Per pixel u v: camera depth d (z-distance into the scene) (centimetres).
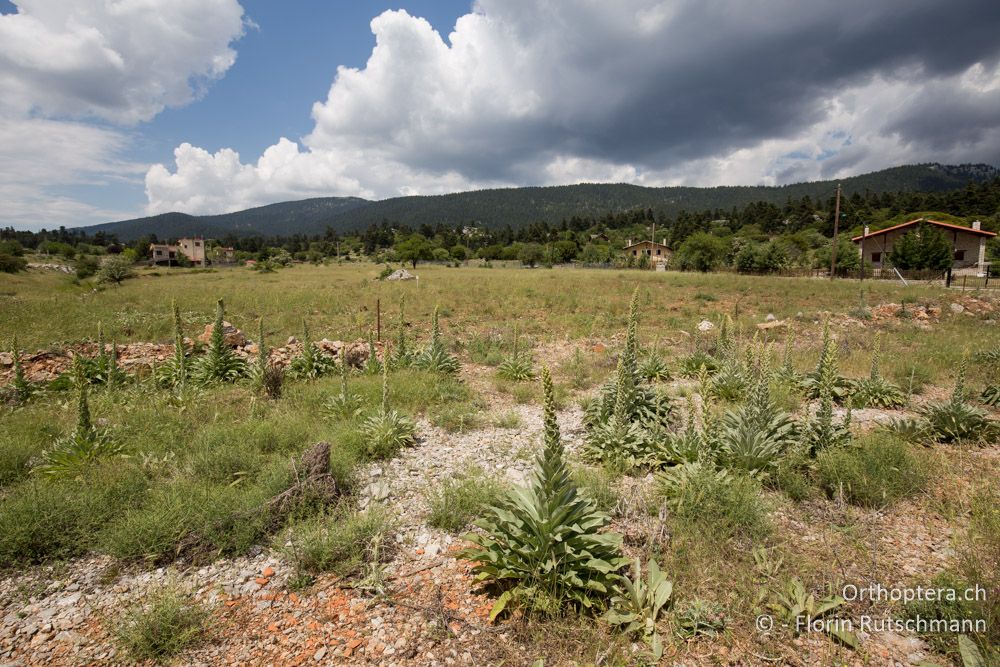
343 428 724
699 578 390
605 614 349
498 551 393
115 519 481
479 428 812
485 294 2903
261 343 983
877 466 540
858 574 400
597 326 1869
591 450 648
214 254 13500
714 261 5959
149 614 356
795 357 1251
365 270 7412
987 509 475
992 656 301
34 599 395
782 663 317
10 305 2127
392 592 399
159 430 720
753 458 568
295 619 371
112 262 4753
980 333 1606
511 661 322
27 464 616
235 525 466
